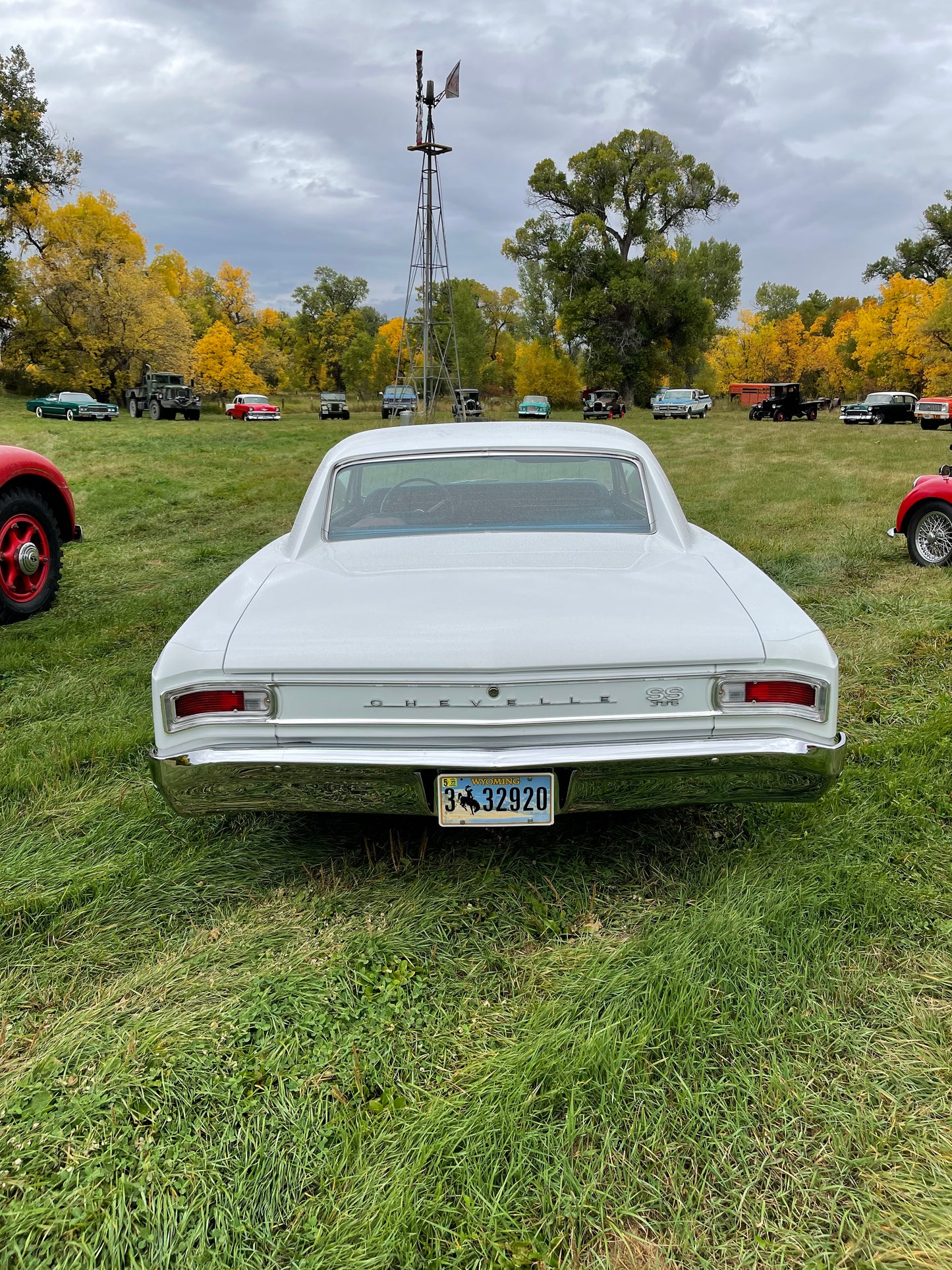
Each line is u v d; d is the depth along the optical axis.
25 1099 1.73
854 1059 1.80
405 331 44.00
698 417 48.06
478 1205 1.48
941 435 29.31
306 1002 2.01
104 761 3.31
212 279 94.62
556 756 2.05
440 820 2.18
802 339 78.38
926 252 68.69
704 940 2.16
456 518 2.92
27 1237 1.45
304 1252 1.42
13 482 5.59
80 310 52.97
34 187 42.25
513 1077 1.74
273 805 2.22
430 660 2.04
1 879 2.52
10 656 4.65
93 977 2.14
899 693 3.99
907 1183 1.51
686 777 2.13
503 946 2.22
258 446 24.30
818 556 7.27
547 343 70.81
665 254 57.47
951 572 6.66
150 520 10.72
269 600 2.38
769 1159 1.57
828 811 2.83
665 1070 1.77
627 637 2.10
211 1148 1.61
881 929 2.24
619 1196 1.50
